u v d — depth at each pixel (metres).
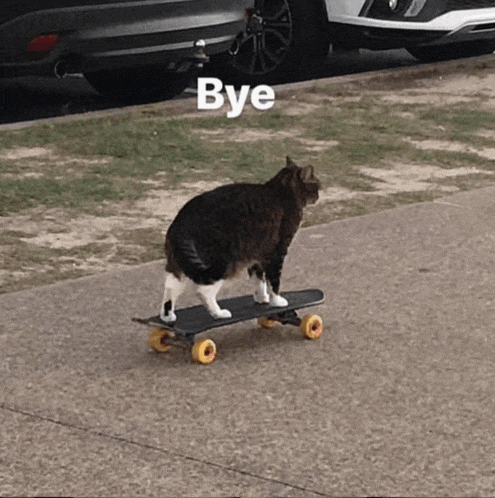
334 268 5.19
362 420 3.74
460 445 3.59
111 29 8.02
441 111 8.59
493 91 9.40
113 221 5.92
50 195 6.32
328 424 3.72
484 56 10.98
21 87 9.66
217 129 7.95
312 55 9.70
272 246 4.23
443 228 5.78
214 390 3.96
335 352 4.28
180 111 8.48
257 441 3.61
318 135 7.81
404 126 8.10
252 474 3.42
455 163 7.20
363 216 5.98
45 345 4.34
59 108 8.86
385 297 4.84
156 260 5.33
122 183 6.60
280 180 4.24
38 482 3.38
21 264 5.26
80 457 3.52
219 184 6.61
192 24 8.32
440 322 4.57
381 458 3.51
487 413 3.80
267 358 4.22
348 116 8.39
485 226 5.82
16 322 4.55
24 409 3.82
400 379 4.05
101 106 8.97
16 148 7.34
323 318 4.61
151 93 9.38
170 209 6.14
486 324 4.55
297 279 5.04
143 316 4.62
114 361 4.20
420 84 9.63
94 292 4.88
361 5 9.47
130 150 7.31
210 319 4.21
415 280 5.04
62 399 3.89
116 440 3.62
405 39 9.64
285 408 3.83
